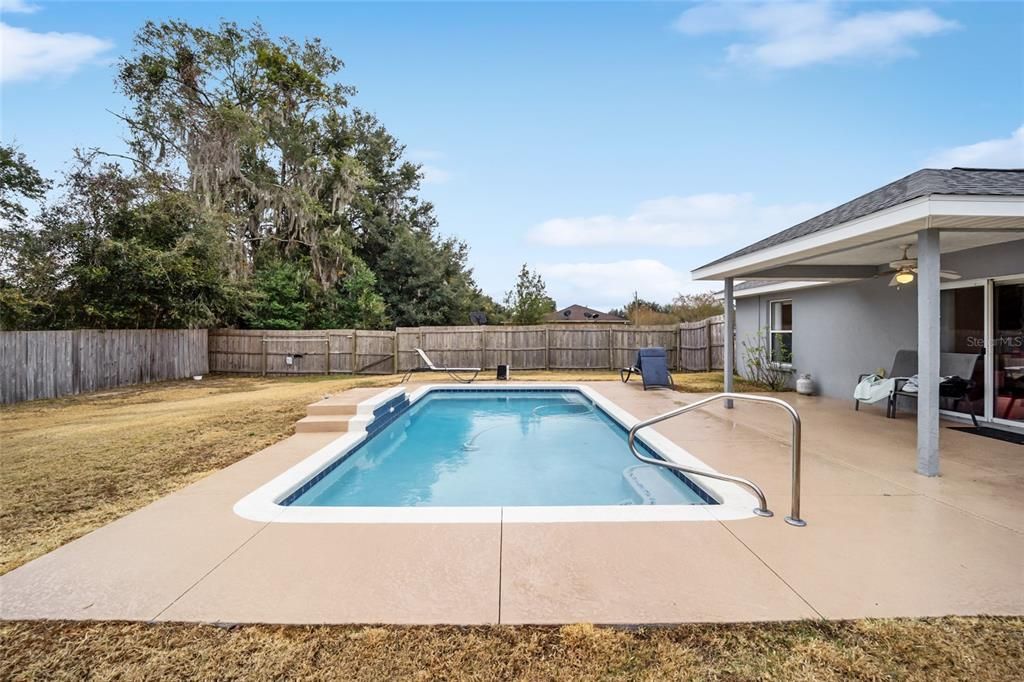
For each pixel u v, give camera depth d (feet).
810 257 19.44
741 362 40.91
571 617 7.36
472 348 51.39
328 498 15.67
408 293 77.51
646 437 19.33
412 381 42.32
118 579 8.61
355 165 66.85
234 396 33.73
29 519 11.65
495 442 23.31
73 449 18.56
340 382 42.24
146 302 43.29
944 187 13.61
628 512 11.36
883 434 19.56
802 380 31.24
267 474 14.97
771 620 7.25
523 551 9.43
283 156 64.95
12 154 38.55
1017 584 8.16
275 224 61.77
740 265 22.33
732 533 10.18
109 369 39.11
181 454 17.71
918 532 10.20
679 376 42.50
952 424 21.18
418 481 17.42
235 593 8.11
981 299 20.75
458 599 7.84
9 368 31.60
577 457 20.61
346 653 6.63
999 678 6.10
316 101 67.46
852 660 6.41
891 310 25.46
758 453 16.72
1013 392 19.74
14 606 7.84
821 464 15.35
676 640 6.84
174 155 55.77
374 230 78.13
